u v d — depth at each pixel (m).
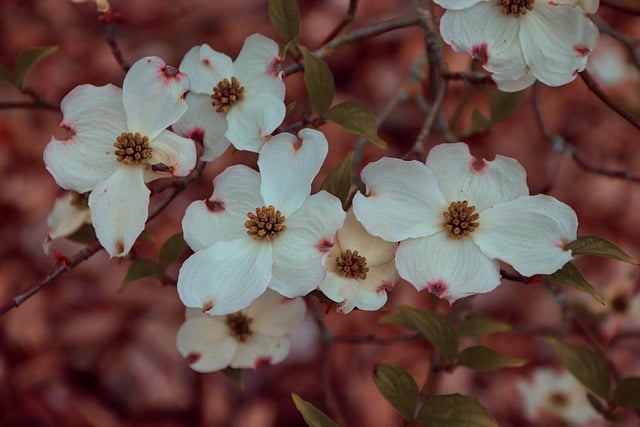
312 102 0.79
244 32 1.50
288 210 0.76
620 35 0.93
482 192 0.77
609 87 1.13
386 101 1.45
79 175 0.77
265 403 1.26
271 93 0.78
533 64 0.78
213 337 0.83
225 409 1.26
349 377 1.26
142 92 0.77
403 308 0.83
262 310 0.83
